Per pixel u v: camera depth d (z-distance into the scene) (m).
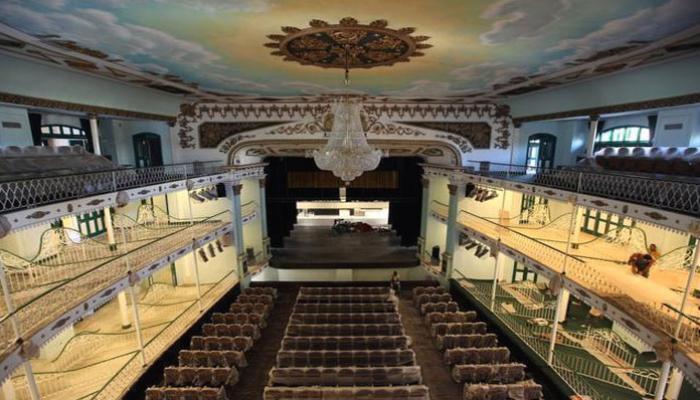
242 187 19.16
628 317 8.37
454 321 14.74
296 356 11.41
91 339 12.27
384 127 17.12
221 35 6.61
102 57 8.43
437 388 10.96
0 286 9.38
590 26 5.86
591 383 10.84
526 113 15.42
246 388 11.10
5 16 5.56
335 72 9.98
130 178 11.61
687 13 5.19
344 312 15.45
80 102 10.80
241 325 13.69
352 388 9.78
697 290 9.24
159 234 14.98
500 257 18.28
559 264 11.56
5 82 8.46
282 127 17.16
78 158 10.67
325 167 9.21
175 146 16.95
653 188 8.00
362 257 21.53
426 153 19.89
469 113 16.98
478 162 17.14
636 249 12.11
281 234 23.66
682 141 9.29
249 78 11.02
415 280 20.98
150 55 8.17
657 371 11.24
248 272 19.20
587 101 11.63
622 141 13.39
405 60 8.51
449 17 5.50
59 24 5.97
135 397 10.33
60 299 9.15
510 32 6.26
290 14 5.47
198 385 10.56
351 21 5.79
